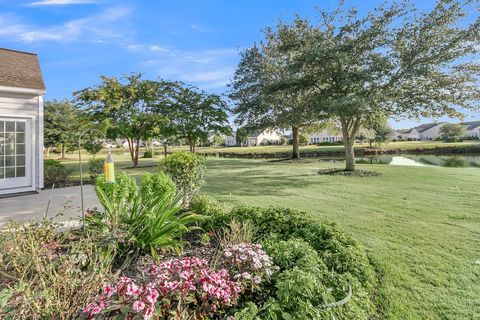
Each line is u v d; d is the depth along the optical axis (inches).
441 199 256.4
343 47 413.7
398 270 119.2
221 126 709.3
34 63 352.8
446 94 398.0
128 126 584.4
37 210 206.1
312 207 228.4
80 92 594.2
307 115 488.4
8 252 81.4
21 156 287.7
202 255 116.9
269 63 693.9
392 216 201.2
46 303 60.9
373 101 379.6
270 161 767.7
